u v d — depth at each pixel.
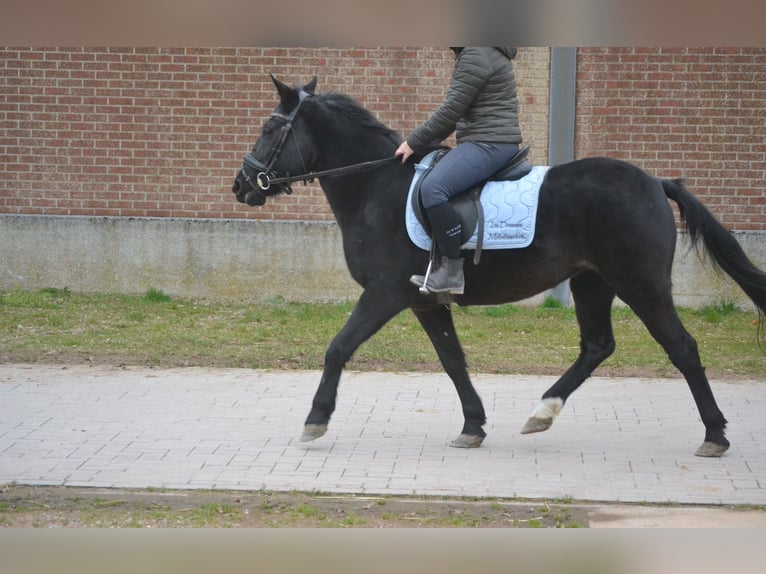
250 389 10.80
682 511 7.14
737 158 15.50
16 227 16.14
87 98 16.08
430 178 8.00
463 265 8.15
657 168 15.64
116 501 7.35
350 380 11.28
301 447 8.71
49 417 9.62
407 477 7.88
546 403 8.66
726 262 8.25
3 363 11.82
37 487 7.64
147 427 9.32
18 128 16.19
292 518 6.95
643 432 9.22
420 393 10.72
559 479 7.82
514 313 15.01
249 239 15.96
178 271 16.08
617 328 14.20
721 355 12.50
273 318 14.55
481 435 8.73
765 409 9.97
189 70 15.94
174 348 12.64
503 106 8.12
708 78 15.45
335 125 8.55
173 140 16.08
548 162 15.77
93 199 16.25
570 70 15.44
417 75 15.71
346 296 15.92
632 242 7.87
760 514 7.08
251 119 15.97
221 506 7.20
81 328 13.69
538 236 8.04
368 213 8.36
